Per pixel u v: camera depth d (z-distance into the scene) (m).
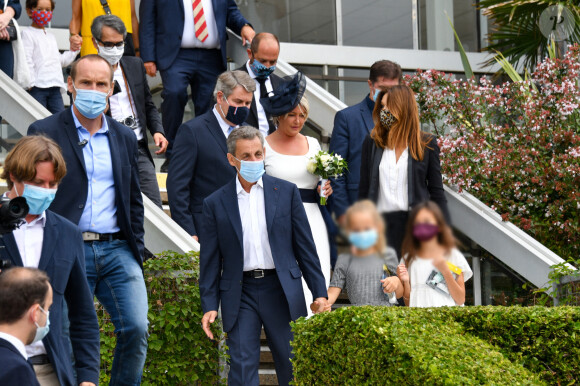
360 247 17.86
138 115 22.41
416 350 12.36
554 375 14.80
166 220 19.64
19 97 22.28
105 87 15.25
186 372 18.72
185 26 26.38
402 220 18.36
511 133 26.77
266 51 22.14
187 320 18.72
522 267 22.81
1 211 12.10
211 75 26.78
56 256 13.09
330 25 34.81
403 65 35.50
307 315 16.73
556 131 26.17
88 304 13.52
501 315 14.97
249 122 22.17
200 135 19.66
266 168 19.97
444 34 36.31
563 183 24.97
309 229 17.22
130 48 24.06
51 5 26.03
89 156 15.41
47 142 12.85
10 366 10.66
